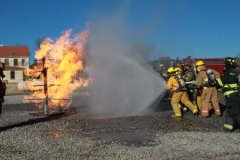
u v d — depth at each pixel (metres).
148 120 11.58
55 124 11.02
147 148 7.69
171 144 8.02
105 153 7.32
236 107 9.47
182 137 8.75
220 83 9.79
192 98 13.27
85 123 11.17
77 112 13.84
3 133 9.57
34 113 13.20
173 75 12.12
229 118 9.53
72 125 10.82
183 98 12.30
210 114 12.69
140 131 9.73
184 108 13.33
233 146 7.79
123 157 6.98
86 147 7.87
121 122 11.27
